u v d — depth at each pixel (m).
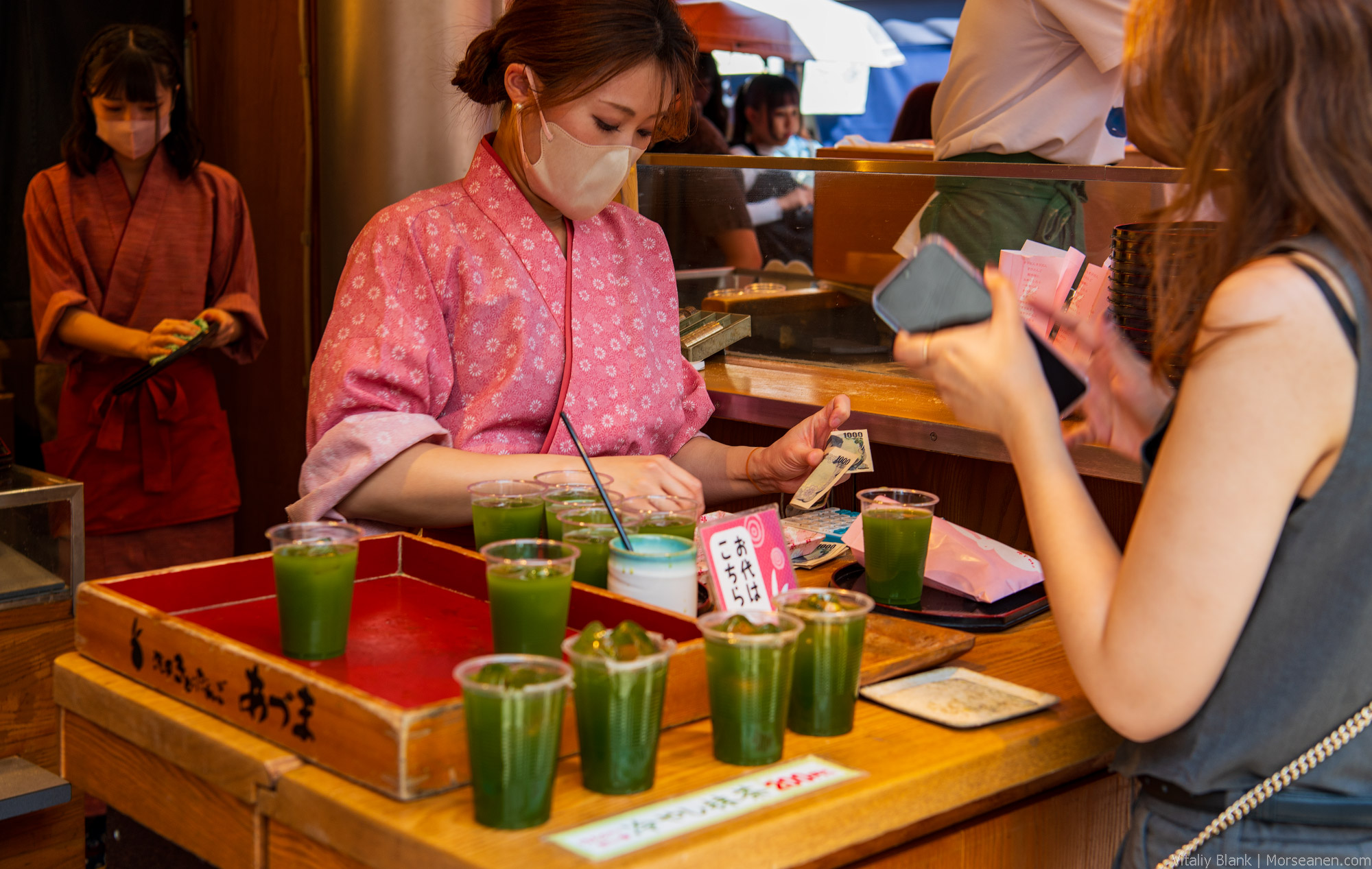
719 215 2.62
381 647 1.24
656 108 1.71
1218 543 0.91
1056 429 1.08
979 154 2.54
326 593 1.18
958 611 1.53
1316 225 0.95
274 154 3.90
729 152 4.39
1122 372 1.42
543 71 1.66
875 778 1.02
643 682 0.95
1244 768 1.00
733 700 1.03
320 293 3.38
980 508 2.18
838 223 2.45
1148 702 0.96
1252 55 0.94
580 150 1.70
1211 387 0.92
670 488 1.61
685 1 5.16
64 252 3.16
